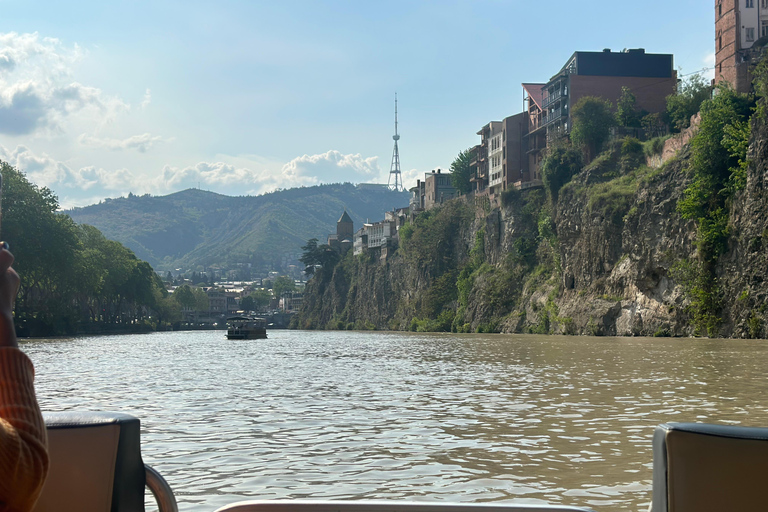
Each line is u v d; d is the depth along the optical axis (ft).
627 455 36.91
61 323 357.20
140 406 61.46
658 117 270.87
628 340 192.44
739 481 8.00
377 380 86.33
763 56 205.87
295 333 500.33
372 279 536.01
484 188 390.21
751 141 181.88
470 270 369.50
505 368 102.53
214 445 41.29
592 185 262.26
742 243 181.78
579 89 294.66
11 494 5.66
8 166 305.73
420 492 29.84
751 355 115.65
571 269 270.26
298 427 48.01
